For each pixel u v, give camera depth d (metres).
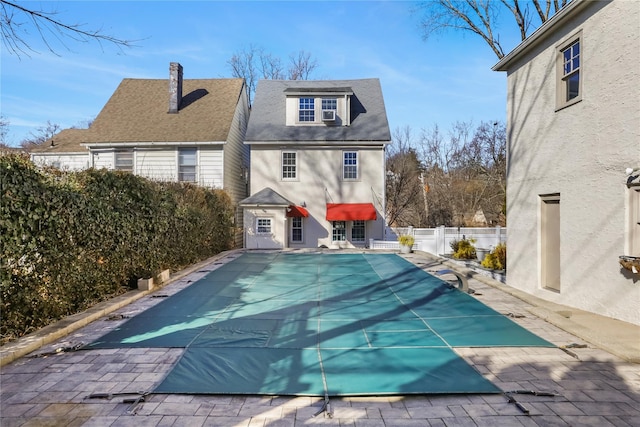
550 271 8.40
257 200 19.47
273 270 12.47
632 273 6.08
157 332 6.05
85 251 7.04
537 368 4.62
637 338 5.40
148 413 3.61
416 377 4.35
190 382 4.23
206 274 11.67
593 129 6.91
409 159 34.91
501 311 7.38
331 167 20.72
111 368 4.63
